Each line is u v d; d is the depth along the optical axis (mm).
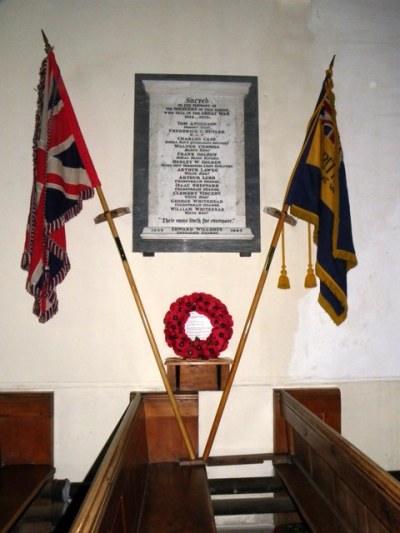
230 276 2764
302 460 2445
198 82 2844
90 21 2852
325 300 2654
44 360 2656
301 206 2594
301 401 2695
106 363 2670
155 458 2555
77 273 2699
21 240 2711
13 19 2814
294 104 2900
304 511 1937
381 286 2855
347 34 2984
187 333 2635
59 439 2617
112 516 1258
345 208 2643
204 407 2656
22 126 2770
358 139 2932
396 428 2785
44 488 2398
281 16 2957
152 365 2678
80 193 2629
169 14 2895
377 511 1323
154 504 1974
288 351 2762
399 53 2982
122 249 2604
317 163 2627
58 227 2498
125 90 2824
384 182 2922
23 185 2742
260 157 2850
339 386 2773
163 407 2588
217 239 2758
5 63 2789
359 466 1440
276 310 2775
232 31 2916
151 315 2709
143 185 2766
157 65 2857
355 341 2809
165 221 2754
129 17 2873
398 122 2971
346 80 2953
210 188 2795
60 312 2680
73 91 2799
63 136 2627
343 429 2750
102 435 2625
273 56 2922
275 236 2623
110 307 2695
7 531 1852
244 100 2869
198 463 2463
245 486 2531
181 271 2744
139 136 2789
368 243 2877
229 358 2656
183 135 2814
